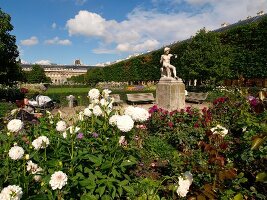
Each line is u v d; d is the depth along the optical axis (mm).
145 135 8492
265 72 30219
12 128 3754
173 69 16281
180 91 16031
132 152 4441
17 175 3375
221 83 31812
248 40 32375
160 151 7406
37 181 3469
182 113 9648
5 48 27828
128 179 4164
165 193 4004
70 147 3992
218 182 3436
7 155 3584
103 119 4484
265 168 4094
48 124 4762
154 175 5609
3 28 27281
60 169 3328
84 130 4508
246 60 31719
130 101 26031
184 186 3141
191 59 33438
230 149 4914
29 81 106625
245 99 8984
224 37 35469
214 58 32125
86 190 3740
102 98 4676
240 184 3945
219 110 10461
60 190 3186
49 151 4102
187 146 7234
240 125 6000
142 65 56625
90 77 94500
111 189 3826
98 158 3740
